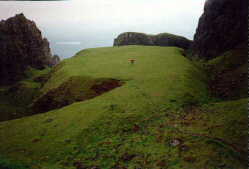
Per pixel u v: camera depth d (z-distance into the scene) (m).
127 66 47.41
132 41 162.25
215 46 84.81
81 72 46.72
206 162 16.02
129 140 21.00
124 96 31.44
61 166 18.31
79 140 21.97
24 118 31.47
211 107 27.14
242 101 25.91
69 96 39.31
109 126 23.80
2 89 100.25
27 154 20.78
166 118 24.89
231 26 78.38
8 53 124.75
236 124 20.50
